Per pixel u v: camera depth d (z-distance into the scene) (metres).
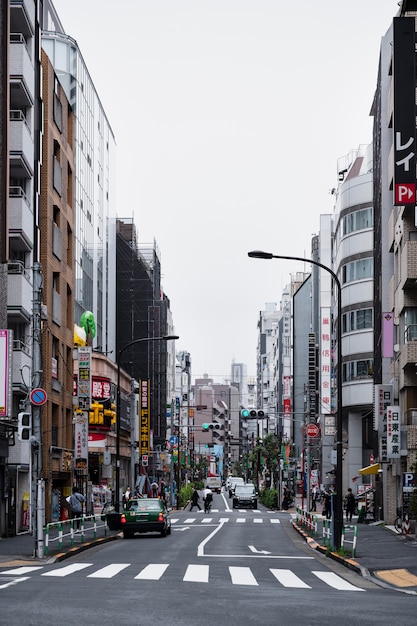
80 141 76.94
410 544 32.88
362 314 74.38
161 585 18.23
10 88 41.84
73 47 75.19
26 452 42.12
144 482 63.50
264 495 99.56
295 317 125.25
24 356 41.06
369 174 75.25
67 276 54.44
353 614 13.22
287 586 18.91
